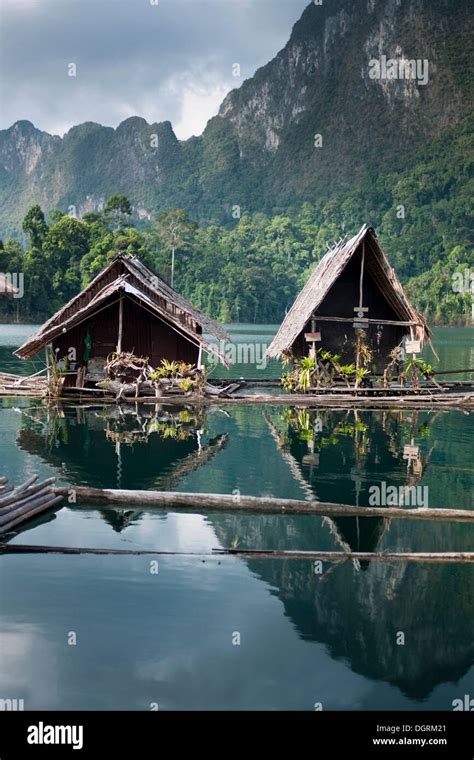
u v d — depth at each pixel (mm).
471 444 15305
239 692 5379
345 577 7512
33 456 13117
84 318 23375
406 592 7141
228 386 25344
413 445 15125
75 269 102312
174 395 22484
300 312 26422
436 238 178125
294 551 8156
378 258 25047
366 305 26406
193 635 6164
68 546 8258
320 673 5660
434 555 8094
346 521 9477
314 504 9820
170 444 14672
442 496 10742
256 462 13039
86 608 6613
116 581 7262
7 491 9688
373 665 5781
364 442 15445
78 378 23312
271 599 6906
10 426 16625
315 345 26328
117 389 22391
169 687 5430
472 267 149750
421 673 5672
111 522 9188
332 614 6613
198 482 11320
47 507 9648
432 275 145375
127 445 14453
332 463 13102
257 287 140000
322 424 18062
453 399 22453
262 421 18391
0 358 39438
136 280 24953
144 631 6203
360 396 23094
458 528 9258
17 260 98688
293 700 5336
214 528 9047
